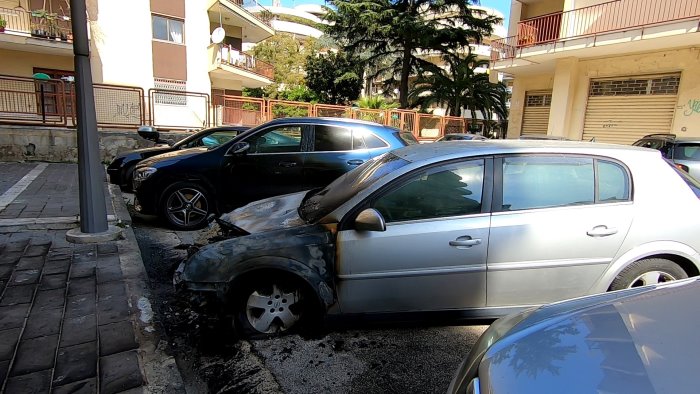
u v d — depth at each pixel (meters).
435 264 3.11
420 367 2.99
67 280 3.96
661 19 14.34
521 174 3.26
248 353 3.11
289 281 3.22
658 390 1.29
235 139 6.29
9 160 12.27
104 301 3.56
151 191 6.12
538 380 1.45
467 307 3.21
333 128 6.29
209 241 3.72
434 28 28.20
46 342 2.92
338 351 3.17
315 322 3.32
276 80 39.06
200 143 8.38
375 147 6.25
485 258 3.13
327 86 39.38
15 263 4.34
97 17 19.44
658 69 14.70
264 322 3.29
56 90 12.75
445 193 3.21
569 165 3.29
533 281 3.19
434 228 3.11
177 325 3.51
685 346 1.48
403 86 30.47
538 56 16.72
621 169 3.31
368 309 3.17
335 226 3.18
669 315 1.70
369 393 2.71
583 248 3.17
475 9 30.11
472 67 30.58
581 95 17.03
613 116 16.30
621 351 1.50
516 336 1.80
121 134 13.61
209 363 3.00
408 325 3.26
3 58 18.53
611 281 3.23
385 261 3.09
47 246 4.87
